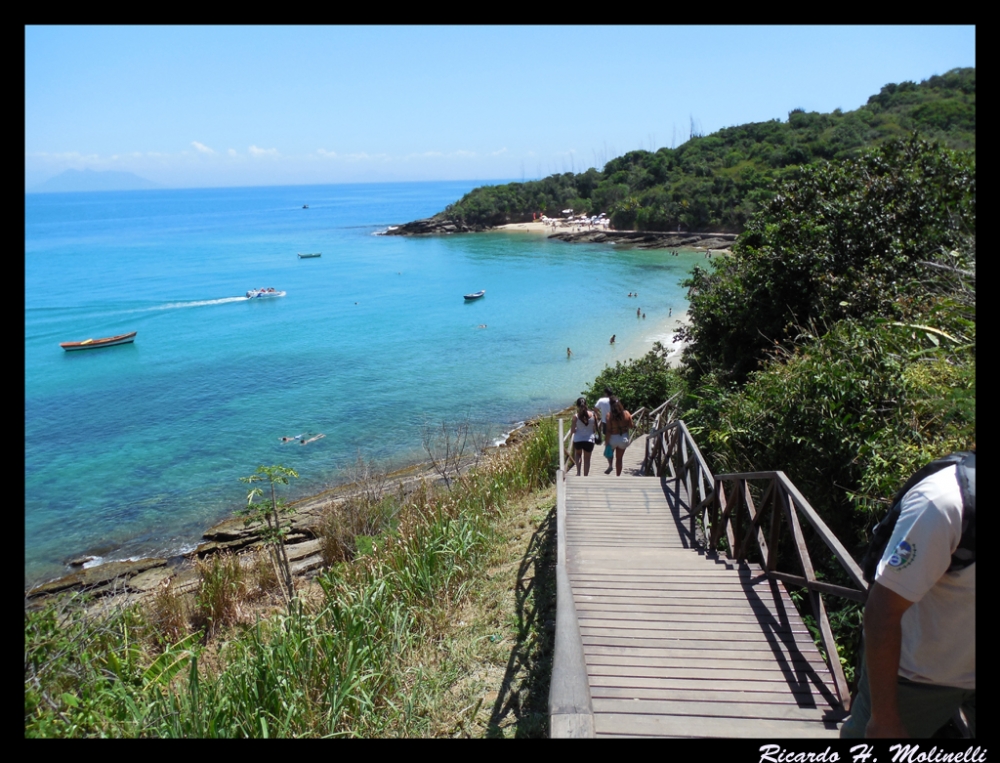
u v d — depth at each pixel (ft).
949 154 41.57
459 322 145.79
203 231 456.86
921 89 274.57
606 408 37.52
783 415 24.68
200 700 16.99
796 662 13.91
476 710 17.25
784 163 264.31
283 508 37.04
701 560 20.38
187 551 50.65
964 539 6.28
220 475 66.44
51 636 19.45
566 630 13.08
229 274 236.63
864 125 258.37
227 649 22.66
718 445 30.91
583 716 10.37
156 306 173.37
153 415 86.74
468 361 112.27
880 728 6.75
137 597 32.53
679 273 207.21
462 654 20.24
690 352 57.62
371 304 171.83
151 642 28.71
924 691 7.18
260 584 34.65
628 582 18.34
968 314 23.79
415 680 18.84
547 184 393.09
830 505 21.63
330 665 17.76
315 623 20.01
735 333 48.08
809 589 14.43
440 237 356.18
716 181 278.26
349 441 75.36
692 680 13.30
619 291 178.50
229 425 82.02
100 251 325.62
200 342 132.36
